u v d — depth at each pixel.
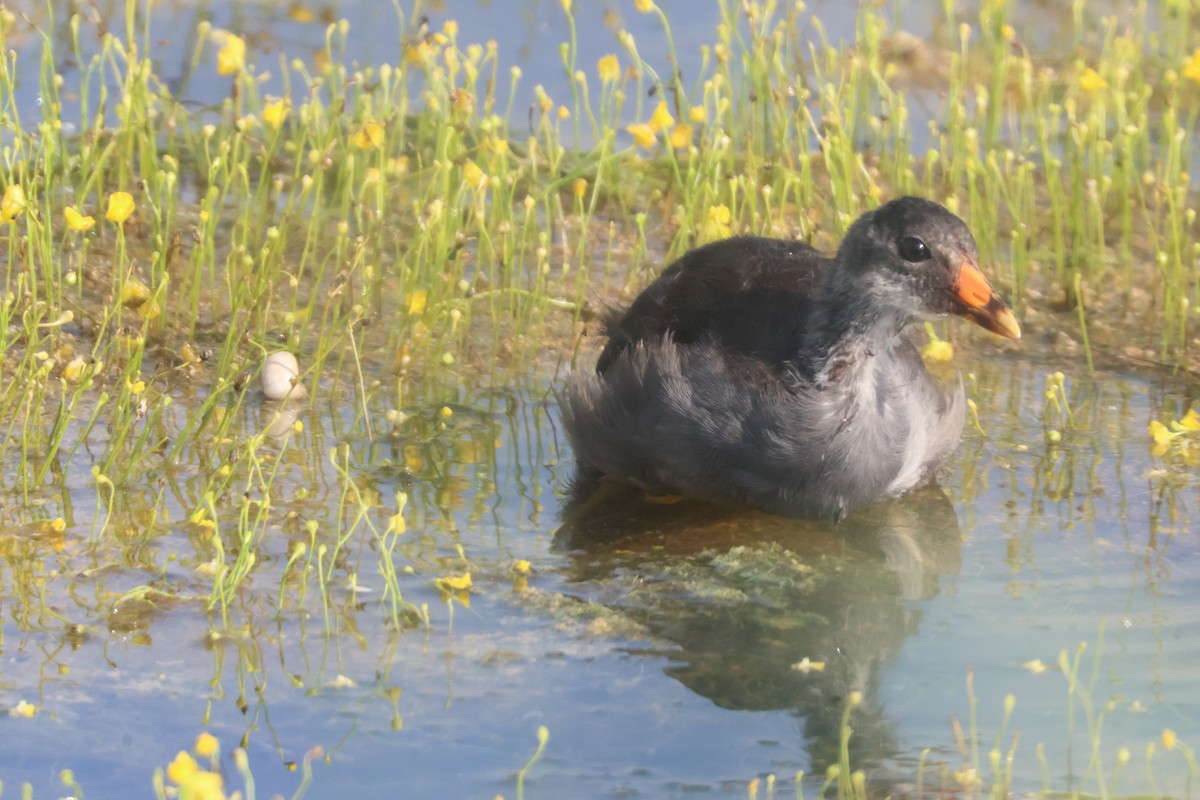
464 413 12.23
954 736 8.16
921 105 18.02
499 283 14.39
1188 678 8.62
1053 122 16.55
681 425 10.59
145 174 14.85
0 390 11.73
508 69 17.86
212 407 11.11
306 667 8.62
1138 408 12.45
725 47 15.55
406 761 7.81
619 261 14.94
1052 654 8.94
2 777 7.55
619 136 17.27
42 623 8.88
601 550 10.23
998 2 16.31
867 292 10.42
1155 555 10.12
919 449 10.70
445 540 10.23
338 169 16.06
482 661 8.77
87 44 17.98
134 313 13.11
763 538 10.50
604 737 8.11
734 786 7.72
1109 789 7.63
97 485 10.35
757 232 14.32
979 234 14.71
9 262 11.84
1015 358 13.41
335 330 12.50
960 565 10.06
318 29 18.94
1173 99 15.36
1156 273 14.91
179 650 8.72
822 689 8.62
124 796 7.43
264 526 10.13
